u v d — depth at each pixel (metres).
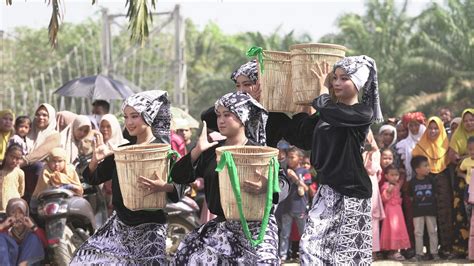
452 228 18.55
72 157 17.75
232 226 10.72
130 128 11.48
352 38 69.62
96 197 16.94
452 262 17.92
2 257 15.11
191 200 17.94
